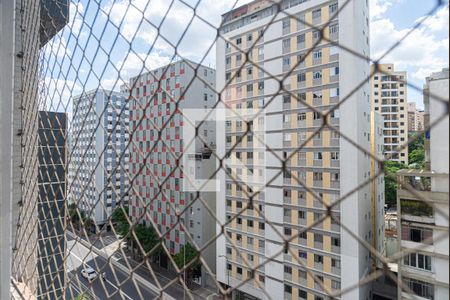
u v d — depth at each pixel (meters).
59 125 0.97
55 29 1.00
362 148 0.35
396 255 0.33
